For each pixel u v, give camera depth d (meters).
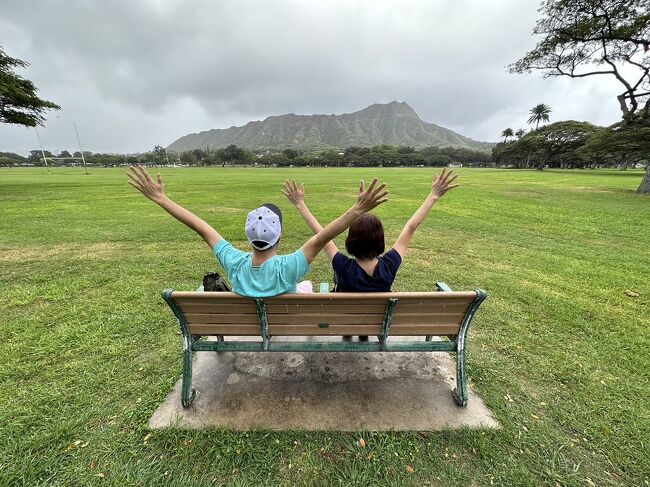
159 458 1.97
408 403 2.40
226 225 9.05
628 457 2.02
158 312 3.88
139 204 13.22
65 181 28.39
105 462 1.94
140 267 5.54
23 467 1.88
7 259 5.96
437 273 5.41
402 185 23.67
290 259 1.97
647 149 20.11
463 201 14.36
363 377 2.66
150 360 2.93
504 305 4.21
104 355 3.00
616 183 26.58
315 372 2.71
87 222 9.36
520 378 2.75
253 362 2.84
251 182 27.58
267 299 1.99
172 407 2.35
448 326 2.26
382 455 2.00
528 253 6.58
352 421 2.23
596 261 6.09
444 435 2.14
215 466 1.93
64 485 1.80
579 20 17.78
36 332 3.39
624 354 3.13
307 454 2.00
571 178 34.03
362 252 2.18
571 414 2.35
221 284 2.52
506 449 2.05
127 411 2.32
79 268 5.48
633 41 16.94
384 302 2.03
